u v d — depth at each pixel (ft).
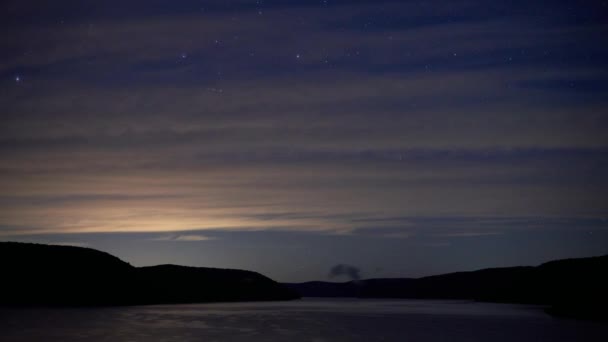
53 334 109.29
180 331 116.67
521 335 109.50
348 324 138.21
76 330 117.80
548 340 100.32
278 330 120.47
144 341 98.43
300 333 113.50
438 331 118.42
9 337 103.86
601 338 104.12
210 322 143.02
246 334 111.14
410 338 104.63
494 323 141.28
